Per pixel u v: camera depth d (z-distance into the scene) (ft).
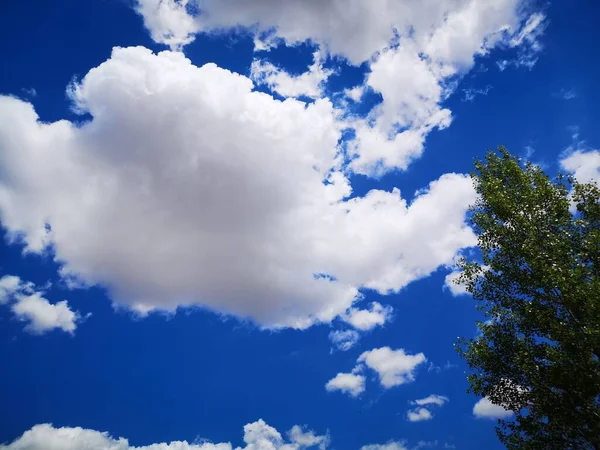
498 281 76.48
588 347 60.03
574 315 63.52
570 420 64.49
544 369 66.95
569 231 72.13
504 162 81.66
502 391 74.08
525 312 70.59
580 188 74.43
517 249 72.43
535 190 74.79
